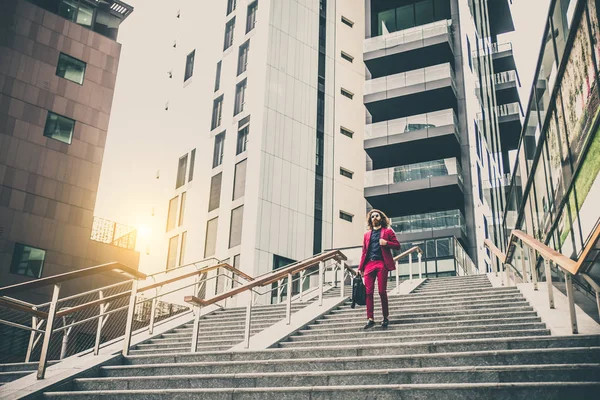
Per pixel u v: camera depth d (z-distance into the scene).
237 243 24.62
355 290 7.93
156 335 9.60
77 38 26.77
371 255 7.80
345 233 28.03
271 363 5.93
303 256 25.55
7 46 24.48
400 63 31.94
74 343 17.78
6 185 22.86
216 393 5.19
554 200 9.50
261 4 29.30
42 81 25.06
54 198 24.00
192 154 29.91
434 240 23.16
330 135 29.38
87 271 6.62
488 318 7.38
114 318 19.80
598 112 6.93
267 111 26.48
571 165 8.38
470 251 26.97
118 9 28.80
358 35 33.59
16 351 16.95
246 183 25.50
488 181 29.86
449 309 8.30
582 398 4.17
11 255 22.11
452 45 31.44
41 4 26.38
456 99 30.14
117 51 28.05
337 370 5.70
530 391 4.31
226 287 23.89
